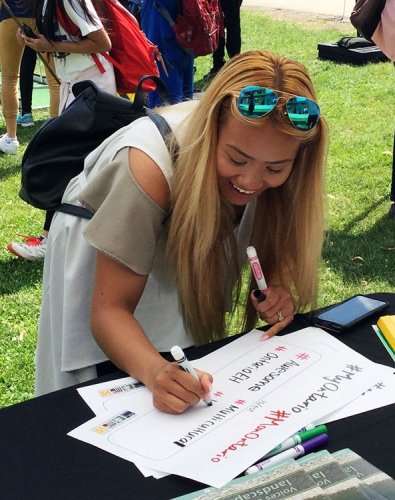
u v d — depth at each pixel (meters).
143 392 1.25
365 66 7.85
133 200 1.35
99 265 1.40
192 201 1.34
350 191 4.59
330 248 3.75
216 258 1.48
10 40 4.84
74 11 3.09
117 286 1.39
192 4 4.21
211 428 1.13
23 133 5.80
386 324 1.43
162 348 1.63
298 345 1.40
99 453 1.08
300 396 1.21
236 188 1.38
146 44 3.41
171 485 1.01
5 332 3.03
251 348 1.39
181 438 1.10
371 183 4.70
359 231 3.99
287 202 1.52
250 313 1.68
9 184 4.82
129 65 3.36
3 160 5.23
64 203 1.69
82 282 1.57
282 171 1.33
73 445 1.10
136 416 1.17
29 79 5.80
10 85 5.11
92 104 1.88
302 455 1.07
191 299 1.51
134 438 1.11
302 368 1.30
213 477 1.00
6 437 1.12
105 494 0.99
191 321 1.56
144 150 1.37
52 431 1.13
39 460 1.06
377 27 3.66
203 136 1.31
